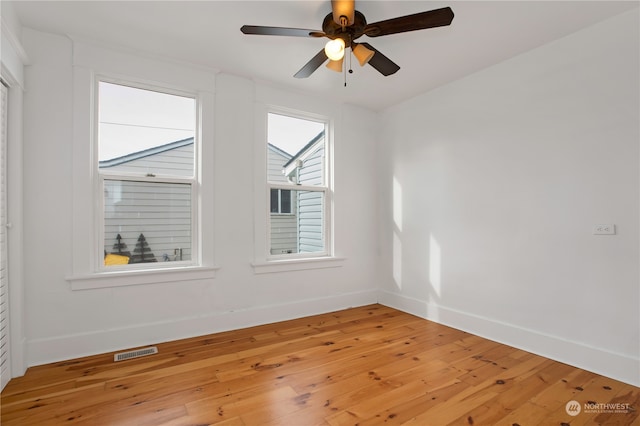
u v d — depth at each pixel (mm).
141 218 2787
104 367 2293
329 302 3689
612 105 2195
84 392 1971
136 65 2686
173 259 2908
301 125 3652
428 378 2164
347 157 3875
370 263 4047
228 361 2406
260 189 3254
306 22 2287
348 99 3723
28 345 2295
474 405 1861
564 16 2188
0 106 2027
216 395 1950
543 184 2543
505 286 2775
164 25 2324
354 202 3924
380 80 3211
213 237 2998
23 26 2305
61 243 2418
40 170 2354
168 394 1956
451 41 2496
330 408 1826
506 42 2516
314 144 3752
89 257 2506
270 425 1677
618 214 2166
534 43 2529
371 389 2025
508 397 1942
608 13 2158
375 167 4086
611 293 2189
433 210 3410
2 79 2037
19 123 2197
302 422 1705
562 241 2432
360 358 2469
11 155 2154
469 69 2973
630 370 2092
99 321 2537
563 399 1922
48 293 2371
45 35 2383
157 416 1744
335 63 2219
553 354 2455
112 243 2676
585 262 2312
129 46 2611
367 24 2125
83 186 2486
